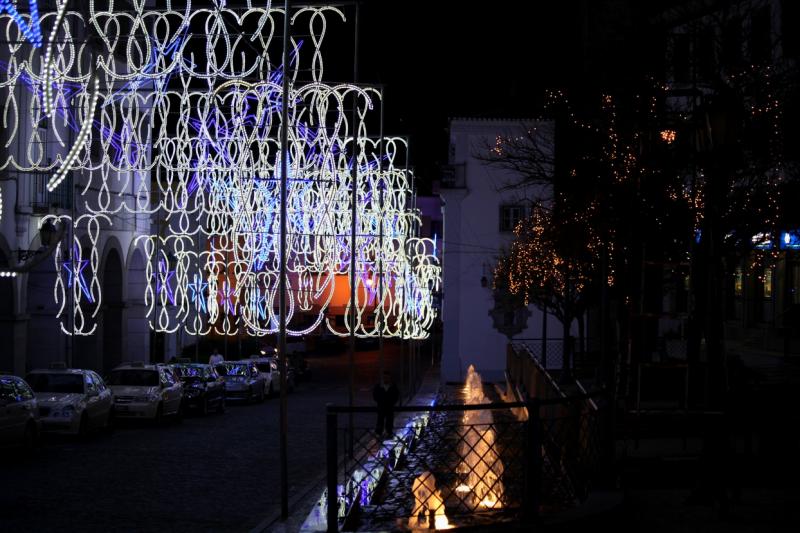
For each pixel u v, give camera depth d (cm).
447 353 4584
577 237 2630
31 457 2169
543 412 1497
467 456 1096
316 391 4828
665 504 1238
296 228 3675
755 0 2481
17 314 3341
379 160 3125
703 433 1230
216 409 3647
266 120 3014
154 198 4888
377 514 1129
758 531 1069
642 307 1503
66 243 3666
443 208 4738
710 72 1961
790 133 2073
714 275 1326
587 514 1047
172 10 2252
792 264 2867
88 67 3656
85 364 4159
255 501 1612
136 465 2061
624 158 2255
